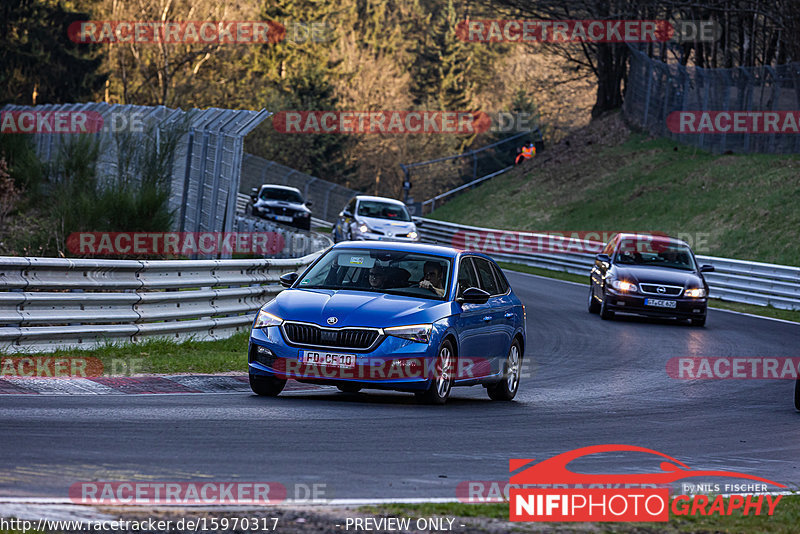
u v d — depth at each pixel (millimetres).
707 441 25109
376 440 21703
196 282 38625
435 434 23062
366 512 15125
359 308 26734
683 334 54250
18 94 183125
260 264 43469
